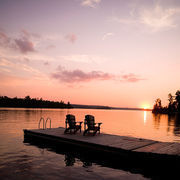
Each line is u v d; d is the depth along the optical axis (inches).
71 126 459.8
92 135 444.5
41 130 524.1
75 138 399.5
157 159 269.1
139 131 759.7
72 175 232.4
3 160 287.0
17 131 623.2
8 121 987.3
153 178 230.7
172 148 306.0
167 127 994.7
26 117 1347.2
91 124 437.1
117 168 268.1
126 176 236.2
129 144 339.6
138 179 226.8
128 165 284.8
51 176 225.6
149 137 603.8
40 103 6486.2
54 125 872.3
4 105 5251.0
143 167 277.0
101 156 334.0
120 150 307.9
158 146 324.2
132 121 1411.2
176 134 701.3
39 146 408.8
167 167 260.8
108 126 922.7
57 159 306.7
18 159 296.0
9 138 490.6
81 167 267.9
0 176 219.9
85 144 363.3
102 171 252.8
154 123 1286.9
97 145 341.4
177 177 235.6
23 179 212.4
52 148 394.6
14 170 242.5
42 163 279.9
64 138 407.2
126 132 706.8
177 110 3558.1
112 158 318.3
